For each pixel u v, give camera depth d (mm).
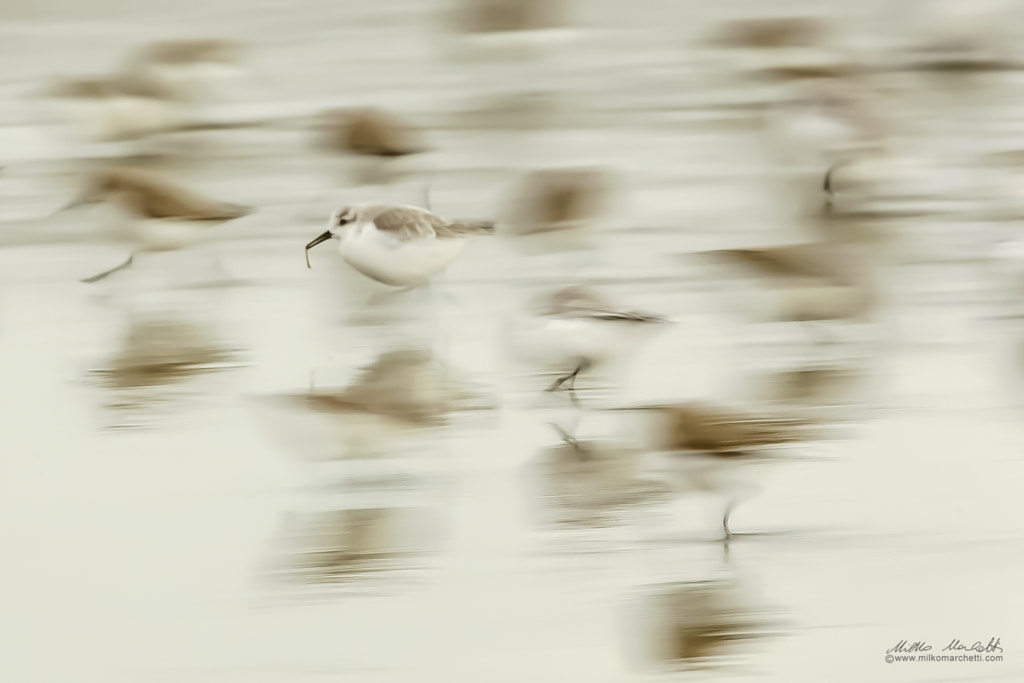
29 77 22750
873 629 8195
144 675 7867
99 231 15594
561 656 7988
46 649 8109
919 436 10555
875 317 12867
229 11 27281
